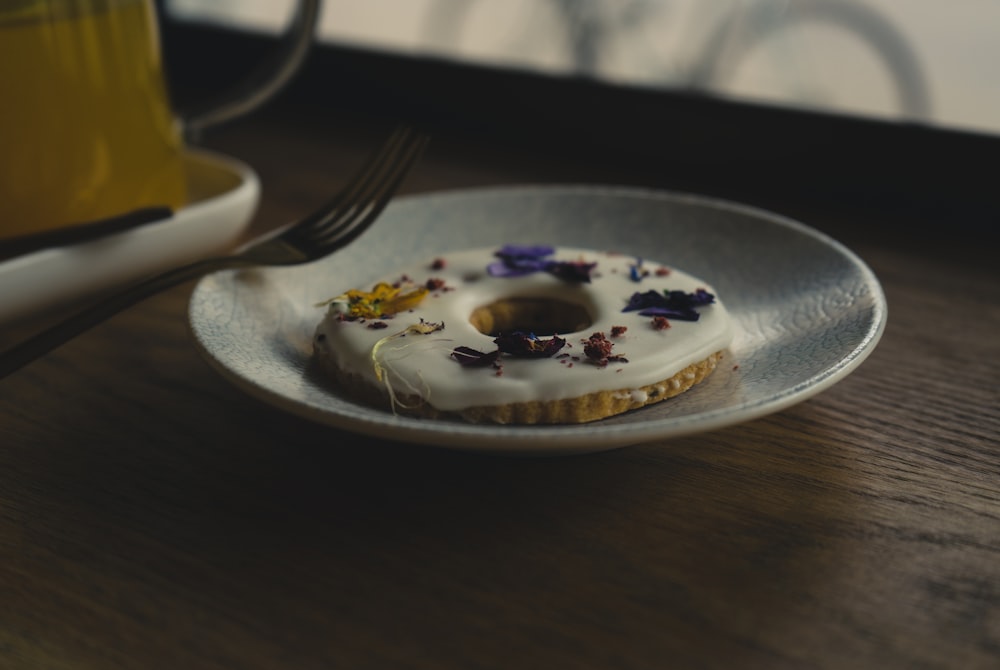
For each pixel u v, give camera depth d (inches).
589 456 12.1
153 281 12.5
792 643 10.1
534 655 10.0
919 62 19.1
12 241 13.9
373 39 24.0
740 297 13.9
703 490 11.6
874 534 11.1
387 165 14.4
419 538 11.1
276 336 13.0
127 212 14.9
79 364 13.8
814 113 18.2
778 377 11.9
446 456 12.1
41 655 10.2
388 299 12.9
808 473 11.8
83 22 13.8
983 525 11.2
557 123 20.5
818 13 20.0
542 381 11.7
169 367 13.8
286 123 22.2
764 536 11.1
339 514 11.4
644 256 14.8
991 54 18.4
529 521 11.3
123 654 10.2
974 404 12.9
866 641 10.1
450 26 23.6
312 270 14.1
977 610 10.4
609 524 11.2
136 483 11.9
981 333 14.3
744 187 19.0
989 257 16.3
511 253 13.9
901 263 16.2
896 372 13.5
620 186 19.1
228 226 15.5
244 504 11.6
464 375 11.8
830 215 17.9
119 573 10.9
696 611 10.4
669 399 12.1
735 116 18.9
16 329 14.6
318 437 12.5
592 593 10.6
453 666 10.0
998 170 16.9
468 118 21.4
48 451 12.4
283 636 10.3
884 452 12.1
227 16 25.1
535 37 23.2
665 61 22.0
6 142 13.7
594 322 12.9
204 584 10.7
